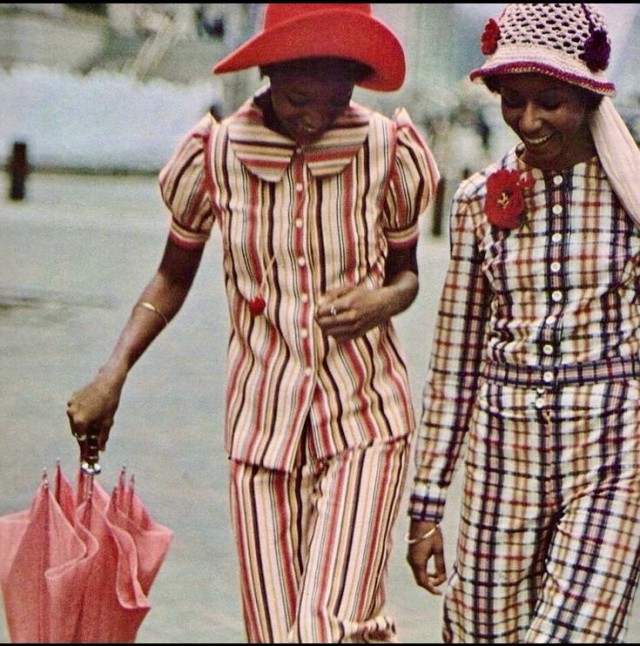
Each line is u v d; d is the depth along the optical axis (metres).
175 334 10.63
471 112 25.84
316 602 3.40
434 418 3.75
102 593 3.43
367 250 3.57
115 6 28.20
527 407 3.48
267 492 3.59
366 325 3.51
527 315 3.52
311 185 3.54
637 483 3.40
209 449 7.37
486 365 3.61
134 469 6.90
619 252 3.45
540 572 3.60
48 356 9.67
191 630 4.94
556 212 3.48
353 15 3.37
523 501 3.51
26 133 27.61
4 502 6.23
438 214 18.86
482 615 3.59
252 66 3.41
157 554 3.55
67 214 19.33
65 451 7.21
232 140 3.56
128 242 16.33
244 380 3.62
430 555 3.78
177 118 28.52
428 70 28.12
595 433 3.44
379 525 3.51
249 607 3.62
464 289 3.68
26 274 13.28
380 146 3.55
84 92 27.88
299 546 3.62
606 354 3.45
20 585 3.47
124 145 28.20
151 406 8.23
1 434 7.44
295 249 3.53
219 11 28.22
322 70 3.39
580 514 3.41
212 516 6.27
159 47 28.28
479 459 3.57
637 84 15.67
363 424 3.57
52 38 27.83
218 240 16.89
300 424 3.56
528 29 3.38
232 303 3.65
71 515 3.64
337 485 3.52
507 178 3.52
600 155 3.44
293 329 3.54
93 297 12.17
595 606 3.34
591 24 3.38
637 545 3.39
